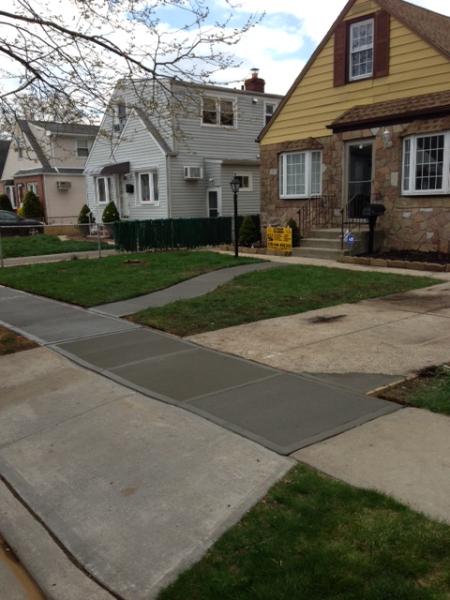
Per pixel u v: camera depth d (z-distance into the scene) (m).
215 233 20.02
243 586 2.64
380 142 14.64
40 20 7.05
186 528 3.15
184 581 2.72
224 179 23.52
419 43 13.93
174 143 22.84
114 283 11.05
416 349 6.21
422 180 13.80
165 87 7.70
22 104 7.72
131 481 3.71
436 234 13.70
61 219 31.81
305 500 3.29
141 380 5.59
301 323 7.60
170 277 11.54
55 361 6.33
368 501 3.24
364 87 15.30
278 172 17.95
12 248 18.56
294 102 17.19
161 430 4.41
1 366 6.25
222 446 4.07
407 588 2.54
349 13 15.42
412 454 3.82
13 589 2.85
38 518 3.40
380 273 11.36
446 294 9.21
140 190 24.59
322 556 2.79
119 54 7.25
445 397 4.74
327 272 11.49
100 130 8.63
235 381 5.44
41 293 10.36
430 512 3.12
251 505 3.30
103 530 3.21
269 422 4.44
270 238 16.00
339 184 16.20
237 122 24.59
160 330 7.54
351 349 6.31
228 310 8.38
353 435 4.14
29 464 4.07
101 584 2.79
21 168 34.56
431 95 13.77
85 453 4.15
